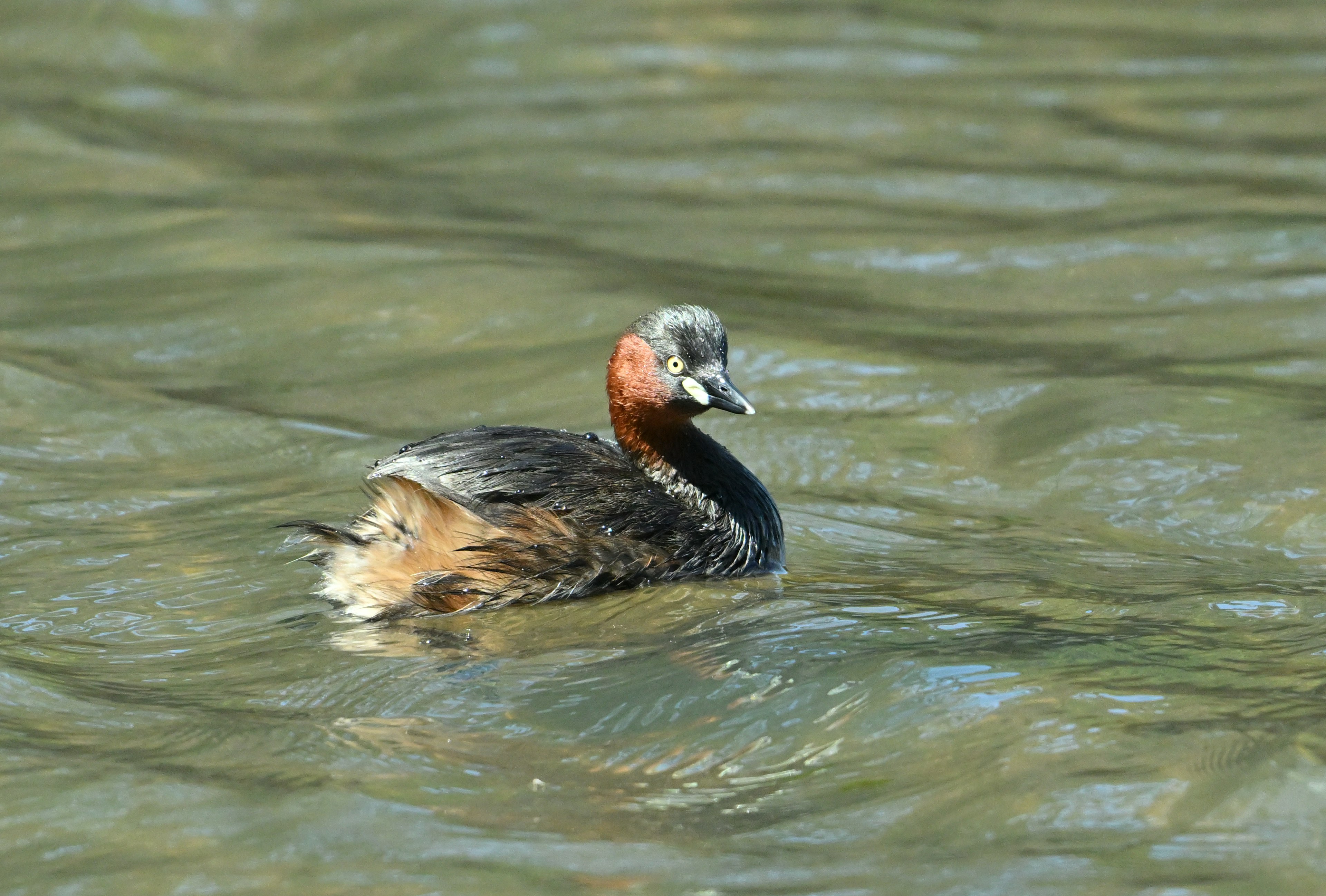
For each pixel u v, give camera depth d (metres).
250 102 26.55
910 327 16.64
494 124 25.06
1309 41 28.45
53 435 13.89
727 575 11.18
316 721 8.64
